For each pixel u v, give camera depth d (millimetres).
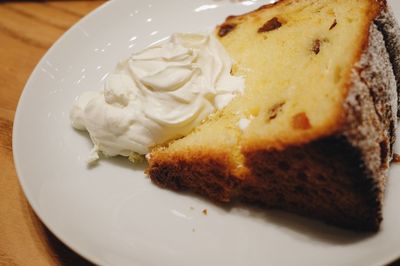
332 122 171
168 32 271
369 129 182
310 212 195
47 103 241
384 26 214
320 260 182
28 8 309
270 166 189
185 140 211
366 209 181
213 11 275
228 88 221
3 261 203
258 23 248
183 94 214
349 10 220
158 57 224
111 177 217
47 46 287
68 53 258
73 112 228
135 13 275
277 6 251
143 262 185
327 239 189
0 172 233
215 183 203
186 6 277
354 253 181
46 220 194
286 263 183
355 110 178
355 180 175
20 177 207
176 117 212
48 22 299
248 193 202
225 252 190
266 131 189
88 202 208
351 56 194
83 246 187
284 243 190
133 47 267
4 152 241
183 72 217
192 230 198
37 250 205
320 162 177
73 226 196
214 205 206
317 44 220
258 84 221
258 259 186
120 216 203
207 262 187
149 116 211
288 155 181
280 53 229
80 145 229
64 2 311
